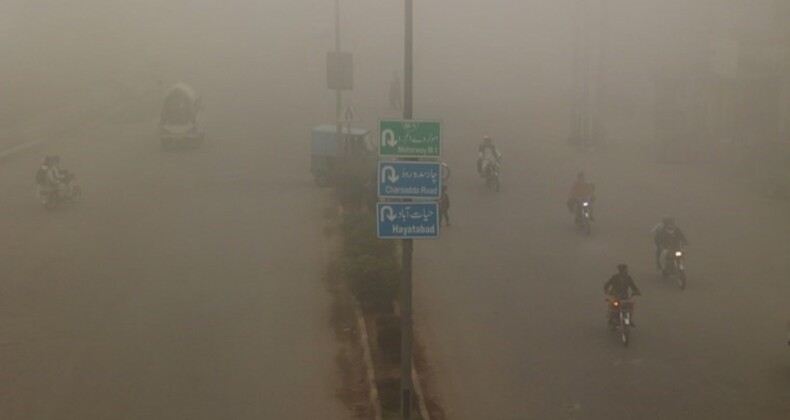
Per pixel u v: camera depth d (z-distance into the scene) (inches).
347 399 645.3
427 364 711.7
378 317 770.8
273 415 617.6
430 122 608.7
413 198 611.8
